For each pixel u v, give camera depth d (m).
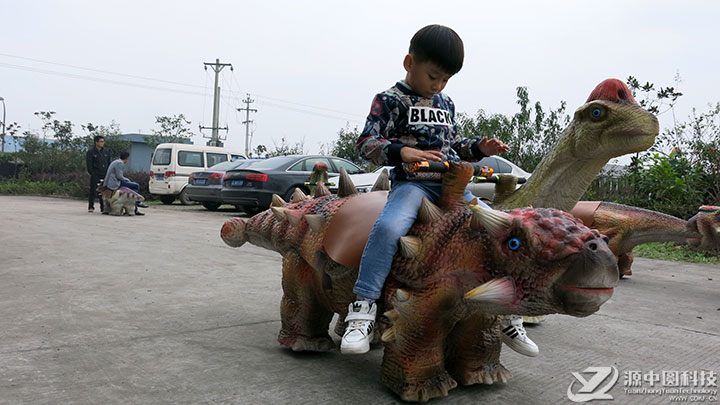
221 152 18.05
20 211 12.82
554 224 2.13
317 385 2.76
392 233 2.47
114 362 2.96
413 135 2.72
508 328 2.75
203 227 10.23
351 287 2.85
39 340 3.28
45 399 2.43
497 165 10.30
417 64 2.65
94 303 4.26
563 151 4.02
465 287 2.37
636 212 5.58
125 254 6.74
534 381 2.94
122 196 12.38
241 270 6.00
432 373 2.59
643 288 5.88
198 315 4.05
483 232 2.36
